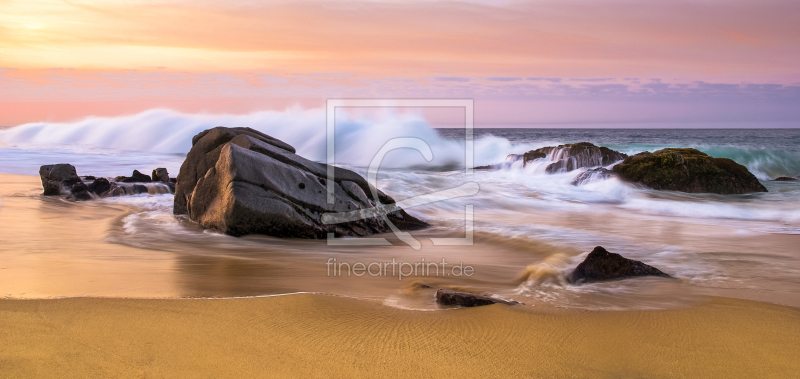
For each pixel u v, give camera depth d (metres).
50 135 35.81
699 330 3.84
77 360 2.99
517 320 3.99
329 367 3.04
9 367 2.87
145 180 13.62
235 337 3.46
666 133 72.19
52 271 5.30
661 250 7.29
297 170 8.55
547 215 11.38
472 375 2.98
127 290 4.59
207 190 8.67
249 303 4.25
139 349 3.19
